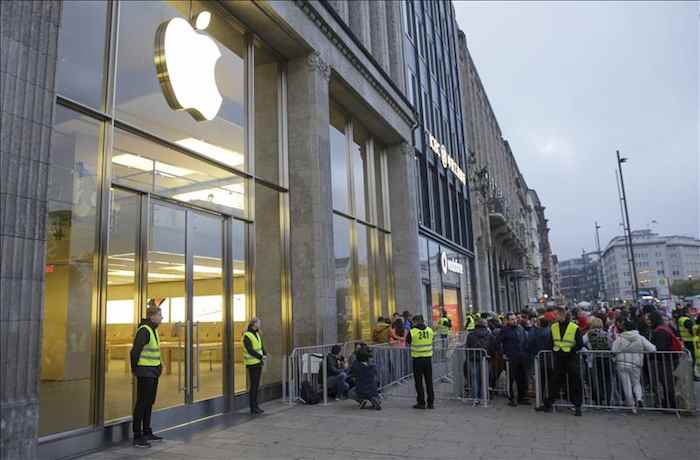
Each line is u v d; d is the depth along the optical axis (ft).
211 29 36.78
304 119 44.29
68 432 22.17
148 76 29.53
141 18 29.68
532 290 278.26
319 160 43.73
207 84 33.58
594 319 35.53
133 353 24.26
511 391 35.04
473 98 142.31
